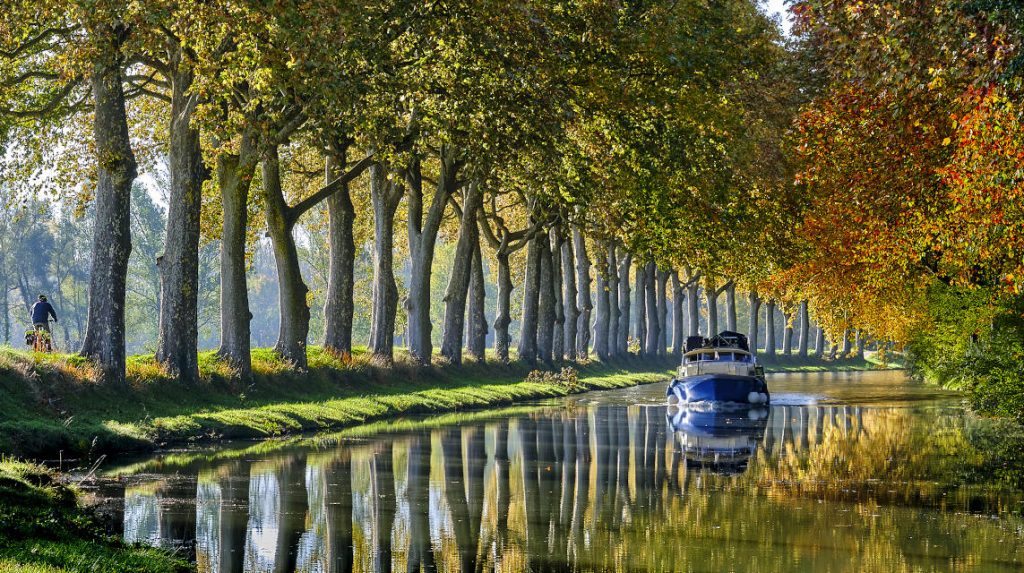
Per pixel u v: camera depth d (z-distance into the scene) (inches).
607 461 1333.7
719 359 2610.7
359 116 1477.6
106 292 1562.5
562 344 3934.5
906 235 1232.8
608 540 823.1
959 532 859.4
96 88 1557.6
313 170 2652.6
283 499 976.9
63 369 1460.4
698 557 763.4
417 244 2738.7
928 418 1974.7
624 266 4832.7
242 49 1302.9
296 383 2017.7
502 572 711.1
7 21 1393.9
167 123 2182.6
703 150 1860.2
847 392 3034.0
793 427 1843.0
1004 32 870.4
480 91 1610.5
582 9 1676.9
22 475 849.5
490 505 982.4
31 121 1920.5
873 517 925.2
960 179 914.1
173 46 1526.8
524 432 1720.0
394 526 868.6
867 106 1181.7
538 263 3533.5
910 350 2903.5
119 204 1576.0
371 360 2485.2
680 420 2018.9
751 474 1209.4
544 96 1631.4
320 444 1451.8
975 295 1882.4
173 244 1728.6
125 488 1005.2
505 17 1550.2
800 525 890.1
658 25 1740.9
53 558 584.4
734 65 1882.4
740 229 2064.5
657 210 1948.8
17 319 6264.8
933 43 960.3
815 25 1133.1
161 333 1726.1
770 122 2046.0
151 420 1449.3
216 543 776.3
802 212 2089.1
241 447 1387.8
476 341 3208.7
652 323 5029.5
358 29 1327.5
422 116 1713.8
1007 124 852.0
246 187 1889.8
